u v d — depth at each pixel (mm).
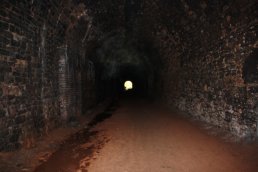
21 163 4984
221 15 6996
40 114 6938
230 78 6961
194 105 10461
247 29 5949
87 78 13227
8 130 5184
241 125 6363
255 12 5504
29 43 6211
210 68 8477
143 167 4973
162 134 7914
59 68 8891
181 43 11297
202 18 8102
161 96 17578
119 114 12797
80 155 5762
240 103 6402
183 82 12117
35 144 6238
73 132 8352
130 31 13312
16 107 5523
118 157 5621
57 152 5980
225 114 7328
